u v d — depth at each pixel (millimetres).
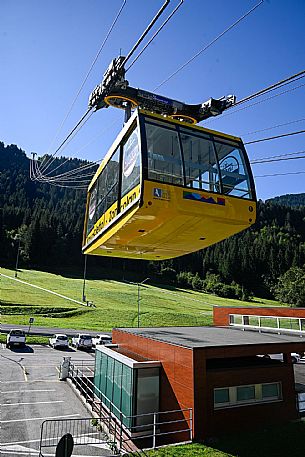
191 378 13445
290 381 15711
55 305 68625
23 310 61000
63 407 17875
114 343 22641
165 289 122062
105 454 12305
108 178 13203
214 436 13055
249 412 14242
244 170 11305
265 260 153375
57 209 196625
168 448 11867
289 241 169500
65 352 36094
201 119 14477
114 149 12602
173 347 14977
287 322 25625
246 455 11305
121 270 145375
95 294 88812
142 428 14875
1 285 82812
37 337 42188
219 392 13984
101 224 13758
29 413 16656
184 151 10352
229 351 14344
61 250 139500
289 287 101500
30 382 22844
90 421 15766
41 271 123125
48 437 13727
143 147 9625
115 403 16969
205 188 10305
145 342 17844
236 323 29766
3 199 192875
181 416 13758
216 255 163750
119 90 13250
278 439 12711
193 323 66812
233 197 10680
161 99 13844
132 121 10648
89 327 53250
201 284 139125
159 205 9461
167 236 12297
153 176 9539
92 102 14023
